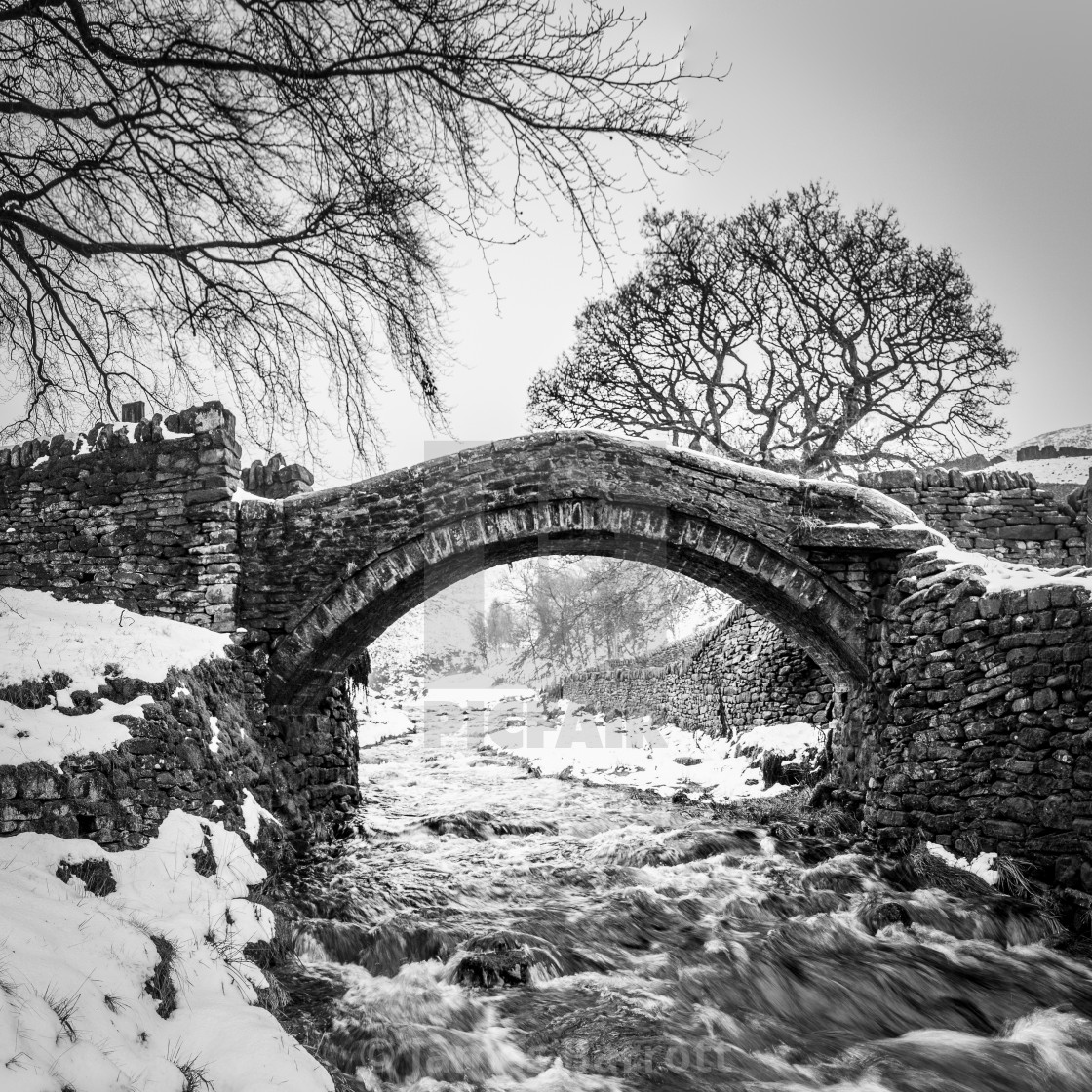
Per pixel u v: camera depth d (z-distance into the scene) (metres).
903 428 20.25
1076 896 7.66
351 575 10.62
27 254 8.16
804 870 9.34
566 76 6.91
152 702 7.17
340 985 6.30
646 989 6.44
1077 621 8.07
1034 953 7.25
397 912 7.82
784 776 13.60
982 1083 5.23
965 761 9.03
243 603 10.70
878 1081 5.21
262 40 6.91
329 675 11.39
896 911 7.74
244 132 7.48
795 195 20.41
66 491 11.38
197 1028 4.41
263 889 7.21
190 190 8.13
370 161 7.49
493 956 6.60
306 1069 4.32
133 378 9.77
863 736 11.38
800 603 11.13
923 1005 6.41
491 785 13.79
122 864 5.92
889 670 10.72
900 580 10.73
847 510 11.23
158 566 10.83
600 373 21.42
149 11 7.02
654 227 21.02
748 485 11.06
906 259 19.91
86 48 7.01
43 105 7.86
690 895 8.55
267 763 9.48
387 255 8.16
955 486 13.12
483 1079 5.06
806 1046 5.77
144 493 11.02
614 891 8.70
